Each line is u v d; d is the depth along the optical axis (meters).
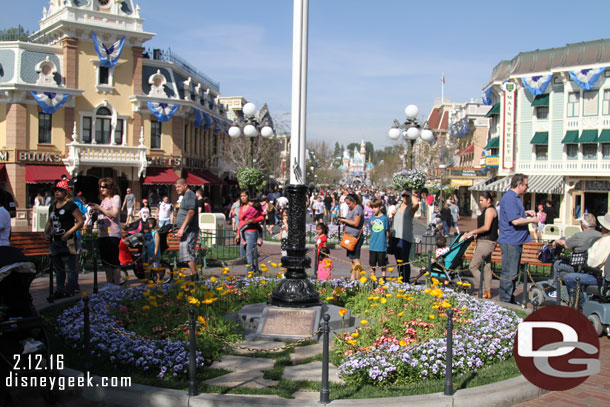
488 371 6.32
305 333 7.42
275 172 57.22
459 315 8.03
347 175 183.12
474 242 13.68
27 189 33.16
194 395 5.37
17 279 5.94
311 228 21.94
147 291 8.38
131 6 36.84
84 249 13.85
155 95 37.59
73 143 33.28
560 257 10.44
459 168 48.22
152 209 34.81
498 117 41.25
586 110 33.41
